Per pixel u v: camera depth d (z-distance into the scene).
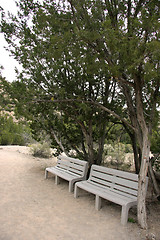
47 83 5.45
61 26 3.55
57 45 3.37
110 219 3.58
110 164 8.57
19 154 10.11
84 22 3.51
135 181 3.88
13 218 3.42
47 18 3.61
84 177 5.15
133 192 3.80
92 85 5.95
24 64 5.27
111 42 3.02
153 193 5.21
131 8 4.81
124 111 6.27
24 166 7.60
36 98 4.75
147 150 3.44
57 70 5.53
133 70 3.06
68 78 5.92
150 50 2.77
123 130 7.71
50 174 6.72
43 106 5.50
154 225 3.45
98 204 3.98
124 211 3.38
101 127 6.42
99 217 3.65
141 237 3.01
